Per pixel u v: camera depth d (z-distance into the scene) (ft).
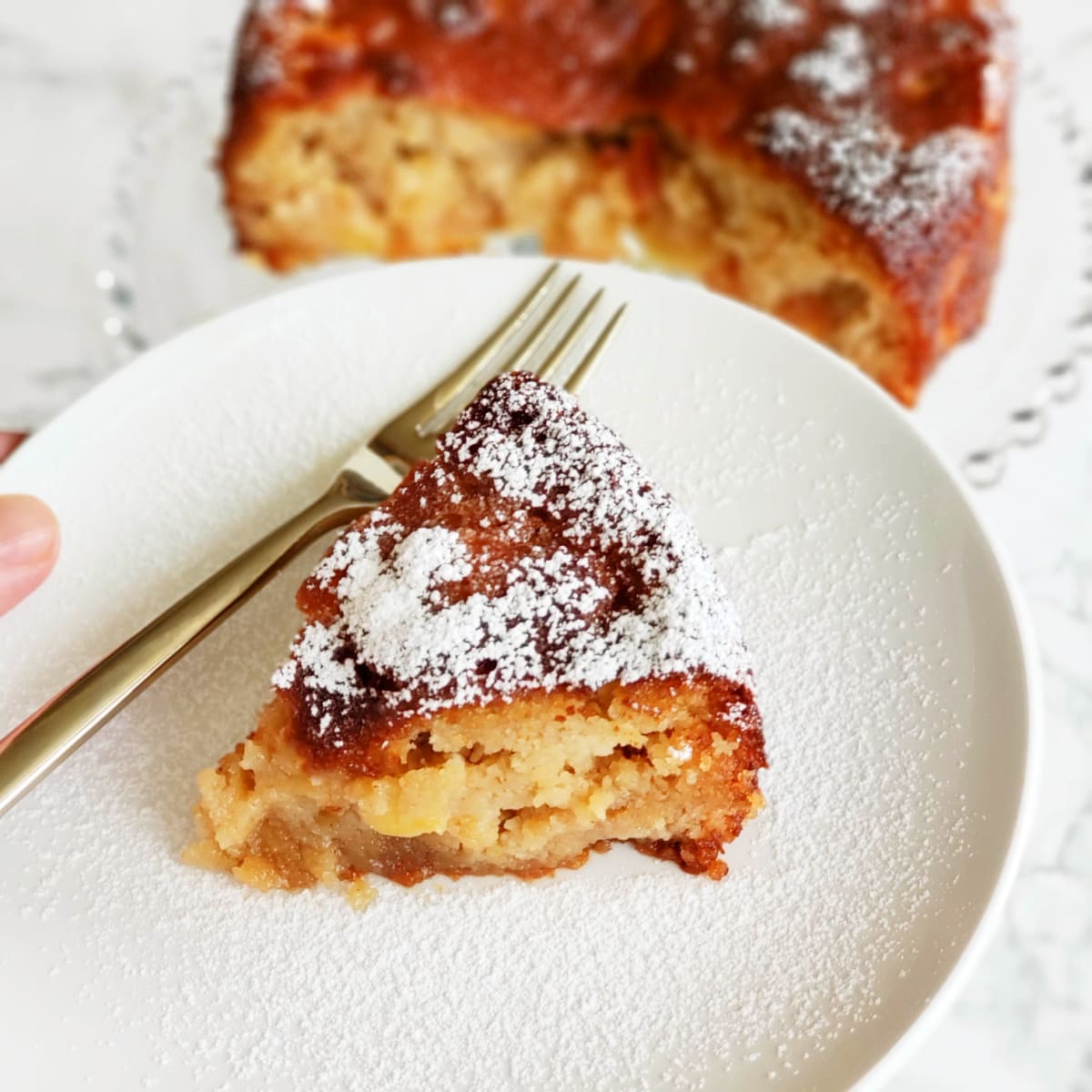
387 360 1.37
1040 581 1.56
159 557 1.30
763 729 1.20
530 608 1.18
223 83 1.90
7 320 1.81
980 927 1.11
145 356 1.36
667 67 1.76
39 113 1.98
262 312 1.38
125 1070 1.12
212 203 1.82
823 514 1.28
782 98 1.70
